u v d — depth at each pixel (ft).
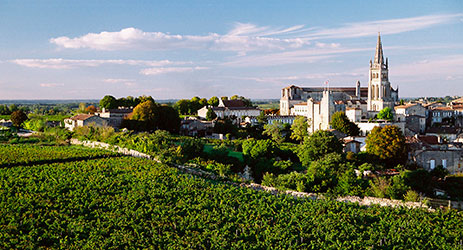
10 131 471.62
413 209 175.32
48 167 252.42
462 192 240.53
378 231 152.66
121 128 460.96
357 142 357.61
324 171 240.32
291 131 521.65
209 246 138.62
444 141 379.35
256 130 534.37
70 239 140.77
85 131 388.37
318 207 177.37
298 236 146.92
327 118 512.22
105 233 146.92
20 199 175.52
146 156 298.97
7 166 260.83
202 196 191.83
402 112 552.00
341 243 139.95
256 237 144.77
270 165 306.55
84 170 242.58
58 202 177.58
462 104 653.30
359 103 645.92
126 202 177.37
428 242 140.67
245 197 191.11
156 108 472.85
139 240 138.92
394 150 303.68
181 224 154.71
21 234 143.74
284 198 193.67
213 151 329.11
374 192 215.51
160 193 191.21
